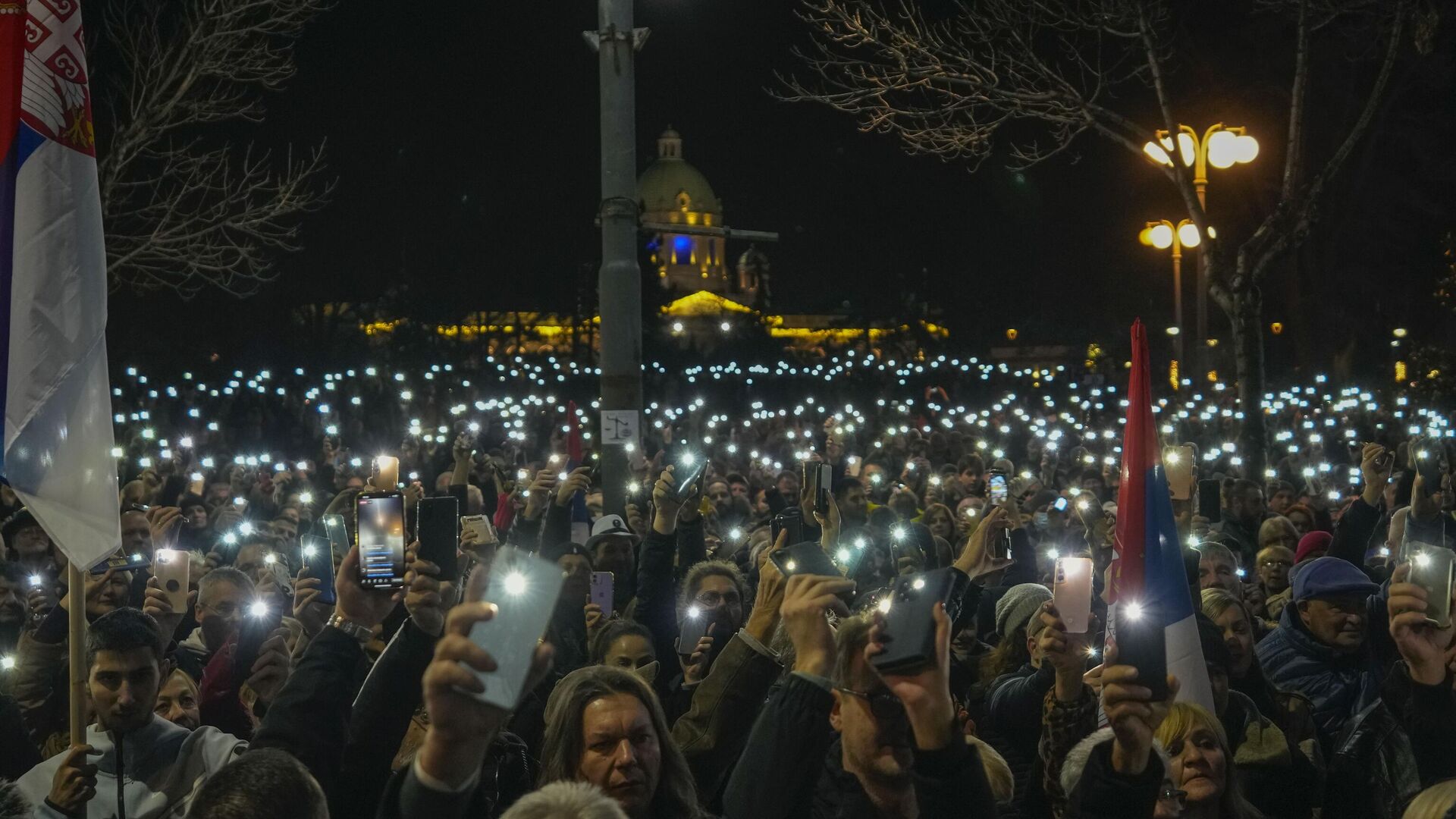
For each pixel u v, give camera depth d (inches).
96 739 234.2
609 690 184.2
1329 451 922.1
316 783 157.9
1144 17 723.4
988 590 386.6
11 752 237.0
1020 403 1488.7
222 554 453.7
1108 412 1477.6
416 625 170.4
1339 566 296.0
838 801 179.6
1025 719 248.1
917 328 2255.2
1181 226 1023.0
